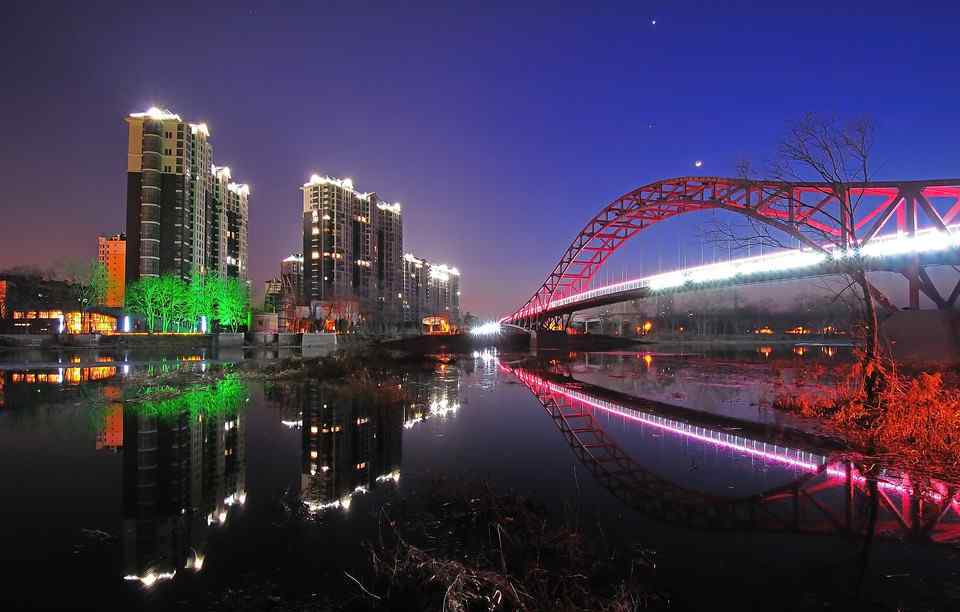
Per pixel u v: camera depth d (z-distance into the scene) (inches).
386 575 272.8
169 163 4436.5
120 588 266.1
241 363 1875.0
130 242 4318.4
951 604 265.1
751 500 430.3
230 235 5821.9
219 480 457.4
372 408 864.3
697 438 673.0
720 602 264.8
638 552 325.1
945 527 371.6
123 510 380.5
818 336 5757.9
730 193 2755.9
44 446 577.0
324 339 3592.5
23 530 341.4
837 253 842.2
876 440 643.5
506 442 634.8
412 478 471.2
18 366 1729.8
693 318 7150.6
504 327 4724.4
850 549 332.8
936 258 1926.7
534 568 274.4
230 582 273.0
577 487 460.4
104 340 3115.2
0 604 249.4
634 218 4133.9
